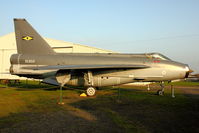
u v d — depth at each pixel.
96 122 4.82
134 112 6.09
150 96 10.42
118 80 11.29
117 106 7.12
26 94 10.79
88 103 7.76
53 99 8.86
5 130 4.11
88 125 4.54
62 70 10.73
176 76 10.98
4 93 11.23
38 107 6.81
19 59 11.39
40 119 5.09
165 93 12.52
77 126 4.45
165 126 4.55
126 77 11.17
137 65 10.52
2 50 26.61
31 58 11.38
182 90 15.59
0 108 6.56
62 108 6.64
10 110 6.25
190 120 5.13
